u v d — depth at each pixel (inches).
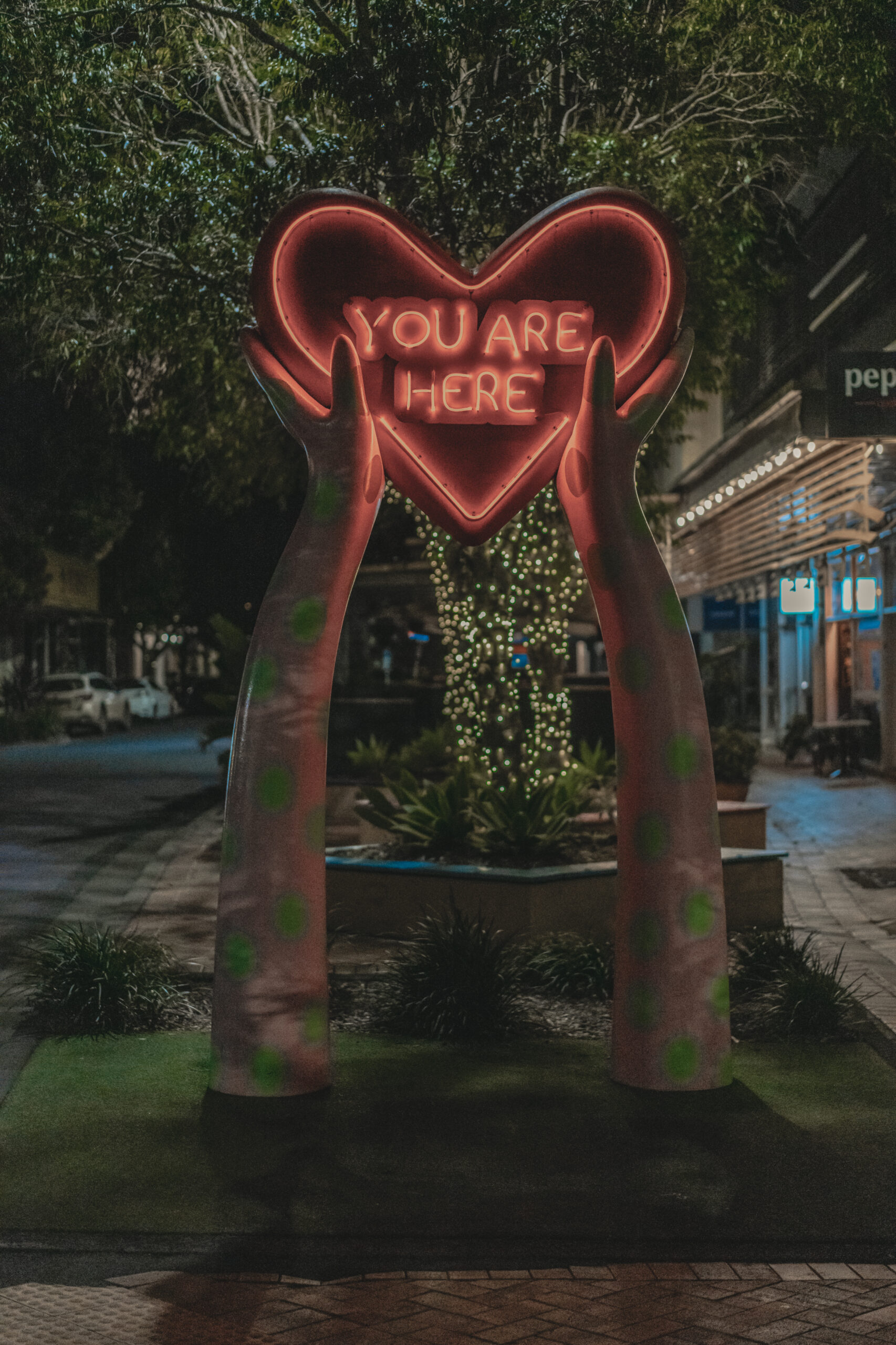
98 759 1203.2
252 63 470.3
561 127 451.5
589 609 666.2
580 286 268.2
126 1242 197.0
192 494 1596.9
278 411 268.4
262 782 261.4
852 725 923.4
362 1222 203.6
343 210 266.4
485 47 395.9
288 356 268.2
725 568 1061.1
